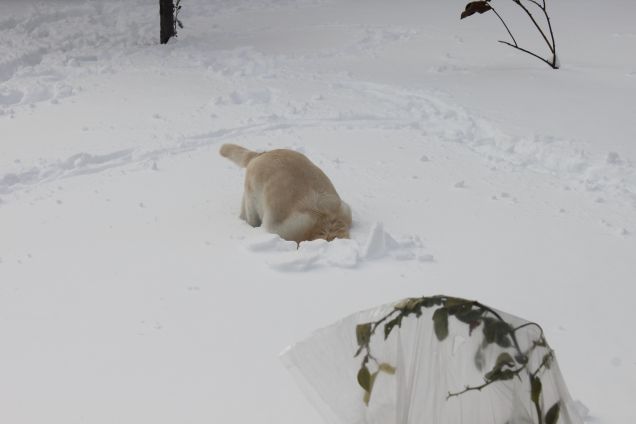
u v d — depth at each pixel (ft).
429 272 15.55
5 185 21.59
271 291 14.83
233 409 11.21
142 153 23.61
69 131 26.12
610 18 43.50
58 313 14.26
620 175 20.68
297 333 13.29
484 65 34.19
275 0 53.93
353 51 37.96
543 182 20.72
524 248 16.69
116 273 15.84
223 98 29.09
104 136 25.36
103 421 11.02
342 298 14.51
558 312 14.01
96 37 42.65
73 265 16.31
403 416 7.23
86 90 31.50
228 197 20.06
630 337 13.12
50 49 39.88
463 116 26.40
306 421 10.89
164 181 21.35
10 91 31.30
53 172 22.45
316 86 30.99
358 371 7.43
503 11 46.88
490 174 21.35
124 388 11.81
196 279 15.42
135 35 43.47
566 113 26.35
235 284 15.15
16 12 48.21
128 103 29.35
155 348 12.94
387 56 36.76
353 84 31.32
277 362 12.39
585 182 20.56
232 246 16.96
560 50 36.47
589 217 18.33
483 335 7.00
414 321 7.27
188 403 11.39
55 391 11.78
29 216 19.24
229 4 52.90
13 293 15.12
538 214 18.54
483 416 6.98
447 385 7.07
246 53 37.60
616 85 29.86
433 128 25.82
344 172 21.56
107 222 18.65
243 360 12.49
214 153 23.57
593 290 14.82
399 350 7.27
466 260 16.12
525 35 40.22
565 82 30.58
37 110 28.86
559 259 16.15
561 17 44.37
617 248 16.63
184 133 25.31
